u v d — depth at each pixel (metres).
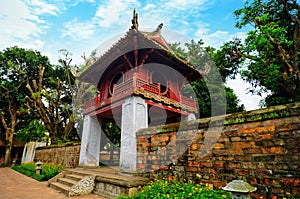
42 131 22.34
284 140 3.86
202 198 3.92
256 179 4.09
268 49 9.36
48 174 11.15
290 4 10.80
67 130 20.47
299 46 9.31
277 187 3.77
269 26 9.03
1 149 27.16
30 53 25.30
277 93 11.74
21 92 25.69
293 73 8.98
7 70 24.41
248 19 12.23
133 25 8.38
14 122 25.22
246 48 10.48
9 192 7.65
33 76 25.30
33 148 22.64
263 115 4.22
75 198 6.50
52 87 25.09
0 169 19.78
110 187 6.52
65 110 22.27
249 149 4.33
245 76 11.91
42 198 6.57
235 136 4.65
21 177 12.77
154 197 4.49
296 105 3.78
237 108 16.38
